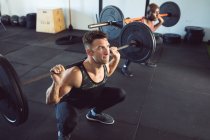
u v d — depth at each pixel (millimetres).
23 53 3441
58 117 1377
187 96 2301
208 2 4152
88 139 1615
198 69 3062
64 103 1409
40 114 1897
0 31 4773
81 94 1361
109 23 2660
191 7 4273
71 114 1340
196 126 1818
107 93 1589
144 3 4434
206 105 2141
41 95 2213
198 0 4188
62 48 3752
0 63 1037
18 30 4922
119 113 1951
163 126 1802
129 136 1669
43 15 4684
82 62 1301
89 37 1227
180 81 2658
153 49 1986
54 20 4668
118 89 1609
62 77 1152
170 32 4586
